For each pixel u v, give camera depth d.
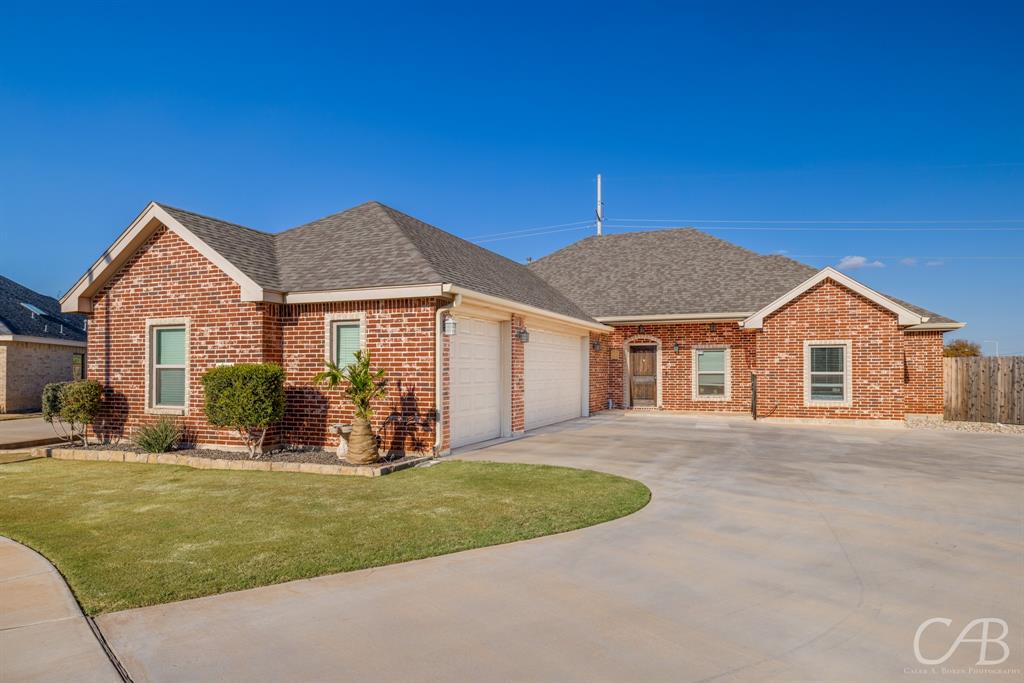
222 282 12.55
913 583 5.58
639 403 23.08
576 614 4.88
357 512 7.80
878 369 18.14
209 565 5.87
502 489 9.09
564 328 19.31
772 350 19.22
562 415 19.19
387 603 5.06
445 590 5.34
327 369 12.37
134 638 4.41
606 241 28.14
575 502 8.30
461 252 16.89
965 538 6.91
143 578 5.53
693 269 24.42
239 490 9.12
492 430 14.62
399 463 10.80
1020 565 6.05
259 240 14.80
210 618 4.75
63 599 5.06
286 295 12.48
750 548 6.52
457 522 7.34
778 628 4.65
